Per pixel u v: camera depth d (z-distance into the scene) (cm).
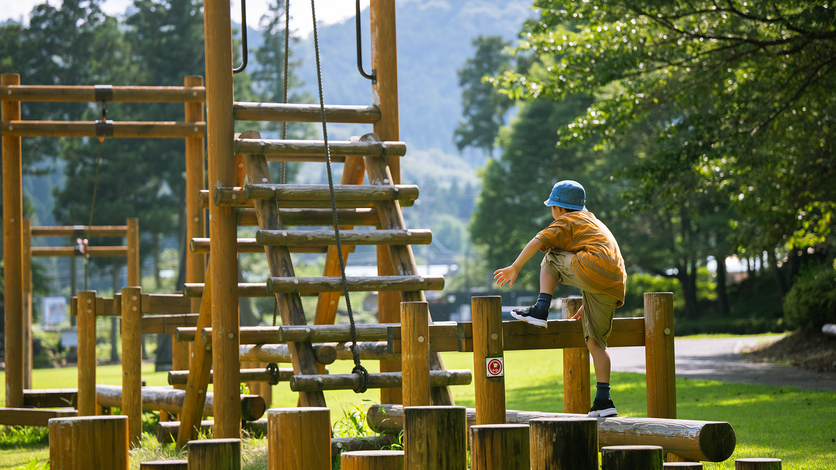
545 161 5006
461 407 343
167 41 5006
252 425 830
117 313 897
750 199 1669
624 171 1583
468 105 7131
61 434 333
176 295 910
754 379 1409
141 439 841
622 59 1529
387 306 755
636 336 539
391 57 744
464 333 480
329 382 558
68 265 10194
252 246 718
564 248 505
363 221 727
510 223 5103
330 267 761
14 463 772
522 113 5109
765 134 1495
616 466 356
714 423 449
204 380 732
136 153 4897
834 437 730
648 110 1647
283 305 594
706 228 4134
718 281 4753
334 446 600
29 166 5031
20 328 1107
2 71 5000
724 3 1491
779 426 808
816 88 1446
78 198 4847
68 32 5147
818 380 1366
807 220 1734
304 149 652
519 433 339
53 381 2147
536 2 1716
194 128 1128
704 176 1636
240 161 698
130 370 838
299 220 702
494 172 5303
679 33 1528
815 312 1895
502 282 505
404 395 468
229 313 651
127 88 1116
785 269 4697
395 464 333
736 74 1605
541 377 1642
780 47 1464
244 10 682
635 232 4559
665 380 525
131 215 4822
